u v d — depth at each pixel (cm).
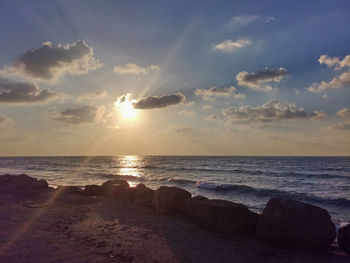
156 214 1021
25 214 953
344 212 1483
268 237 719
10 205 1112
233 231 798
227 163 8256
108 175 3797
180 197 1034
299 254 658
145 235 754
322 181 3250
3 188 1591
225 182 3112
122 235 744
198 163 8519
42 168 5997
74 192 1537
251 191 2188
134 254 602
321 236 676
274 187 2698
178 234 779
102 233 756
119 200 1283
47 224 826
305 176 3878
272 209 744
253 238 770
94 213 1018
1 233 714
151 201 1155
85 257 566
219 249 675
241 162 8925
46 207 1098
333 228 692
